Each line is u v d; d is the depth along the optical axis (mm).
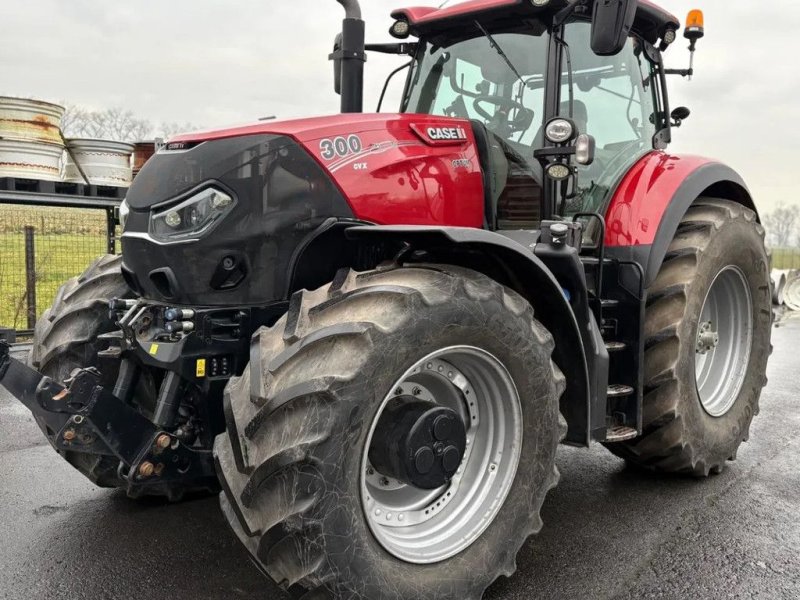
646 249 3391
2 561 2795
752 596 2598
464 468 2621
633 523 3229
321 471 2057
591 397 2949
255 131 2660
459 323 2346
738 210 3922
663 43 4020
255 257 2635
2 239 7059
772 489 3652
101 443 2680
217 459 2252
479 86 3537
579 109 3482
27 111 5543
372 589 2201
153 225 2701
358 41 3338
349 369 2115
